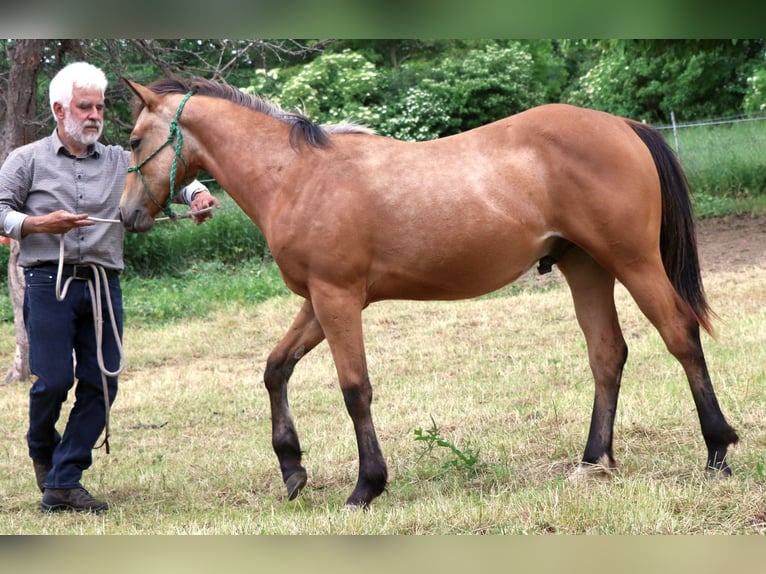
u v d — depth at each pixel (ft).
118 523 15.43
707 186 51.13
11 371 32.14
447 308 36.40
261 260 48.80
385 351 30.60
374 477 14.66
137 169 16.15
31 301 16.21
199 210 16.57
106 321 16.79
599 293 15.67
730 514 12.70
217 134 15.76
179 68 37.73
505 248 14.46
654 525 12.43
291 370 16.20
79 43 36.01
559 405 20.81
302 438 20.57
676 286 14.92
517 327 31.83
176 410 25.38
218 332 36.19
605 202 14.10
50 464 17.20
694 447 16.55
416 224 14.37
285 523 13.97
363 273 14.65
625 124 14.96
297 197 14.78
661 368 23.39
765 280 33.47
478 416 20.84
